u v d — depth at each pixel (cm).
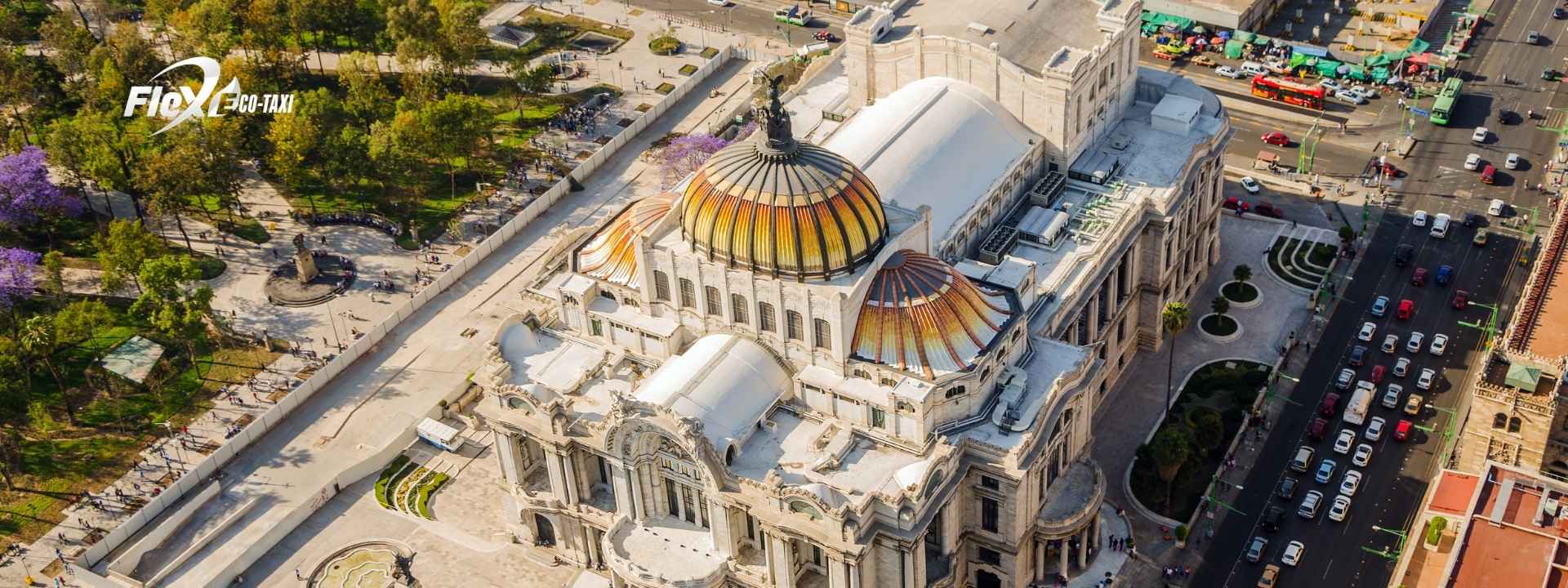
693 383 17588
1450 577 16488
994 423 17738
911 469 17150
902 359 17400
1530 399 18512
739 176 17638
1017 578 18375
